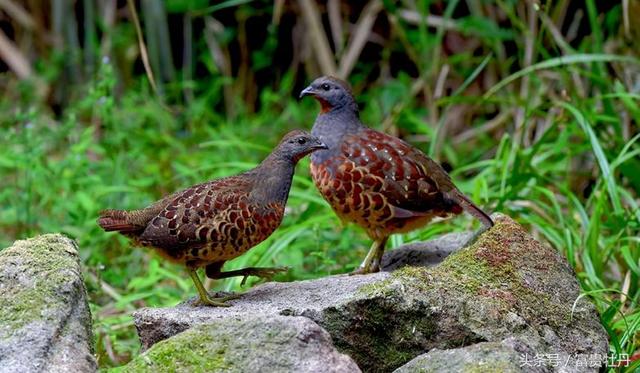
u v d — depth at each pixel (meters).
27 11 17.61
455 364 6.19
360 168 9.11
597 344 7.28
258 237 7.97
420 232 10.74
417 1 15.81
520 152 11.12
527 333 7.00
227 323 6.28
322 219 10.25
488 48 15.59
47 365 6.14
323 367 6.05
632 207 10.41
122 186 12.18
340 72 15.91
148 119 15.40
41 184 12.79
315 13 15.90
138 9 17.12
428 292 6.99
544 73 13.30
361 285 7.76
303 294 7.72
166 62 16.59
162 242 7.74
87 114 16.02
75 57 16.52
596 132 11.85
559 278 7.66
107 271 10.86
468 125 15.74
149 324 7.33
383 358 6.98
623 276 10.03
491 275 7.41
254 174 8.05
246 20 17.25
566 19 14.98
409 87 15.52
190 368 6.03
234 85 17.39
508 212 10.60
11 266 6.86
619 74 12.91
